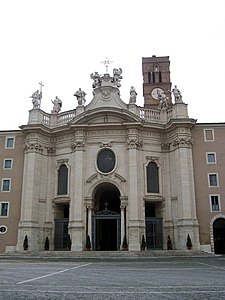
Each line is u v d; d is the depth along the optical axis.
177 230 36.25
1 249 37.19
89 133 39.38
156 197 37.72
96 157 38.59
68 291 9.92
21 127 39.91
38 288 10.56
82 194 37.16
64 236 38.09
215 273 15.70
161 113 41.47
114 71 42.47
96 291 9.91
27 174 38.41
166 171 39.16
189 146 37.84
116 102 40.50
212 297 8.77
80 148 38.62
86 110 40.09
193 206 35.91
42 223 38.31
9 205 38.53
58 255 31.72
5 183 39.47
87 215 36.94
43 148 40.34
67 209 40.47
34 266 20.84
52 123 41.97
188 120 38.00
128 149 38.12
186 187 36.22
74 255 31.31
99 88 41.12
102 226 41.06
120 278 13.56
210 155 37.94
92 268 19.17
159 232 37.28
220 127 38.66
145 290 10.10
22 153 40.38
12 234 37.56
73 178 38.22
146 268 19.03
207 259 27.44
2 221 38.06
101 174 37.88
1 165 40.09
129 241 35.09
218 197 36.41
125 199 36.94
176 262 24.22
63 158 39.97
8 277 13.94
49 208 39.03
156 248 36.62
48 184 39.84
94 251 32.94
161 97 42.75
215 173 37.19
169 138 39.78
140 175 37.78
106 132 39.16
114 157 38.59
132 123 38.12
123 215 36.53
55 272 16.47
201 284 11.48
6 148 40.72
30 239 36.09
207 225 35.69
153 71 56.34
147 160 38.91
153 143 39.69
